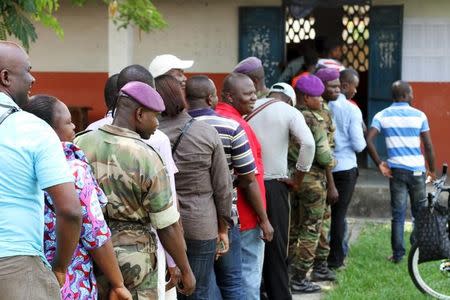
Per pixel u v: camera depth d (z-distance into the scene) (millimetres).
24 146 3154
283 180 6152
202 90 5223
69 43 13562
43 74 13641
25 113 3240
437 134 12711
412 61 12758
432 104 12719
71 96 13633
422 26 12695
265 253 6141
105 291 3816
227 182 4883
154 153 3924
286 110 6168
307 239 7008
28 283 3141
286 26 13562
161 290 4109
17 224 3143
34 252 3191
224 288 5387
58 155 3207
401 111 8211
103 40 13508
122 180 3824
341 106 7734
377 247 9141
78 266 3617
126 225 3873
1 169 3135
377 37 12742
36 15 5906
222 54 13289
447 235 6734
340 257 7879
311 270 7719
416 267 6996
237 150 5238
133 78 4379
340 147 7730
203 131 4816
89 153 3889
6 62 3283
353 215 11383
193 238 4773
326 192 7055
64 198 3176
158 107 3994
